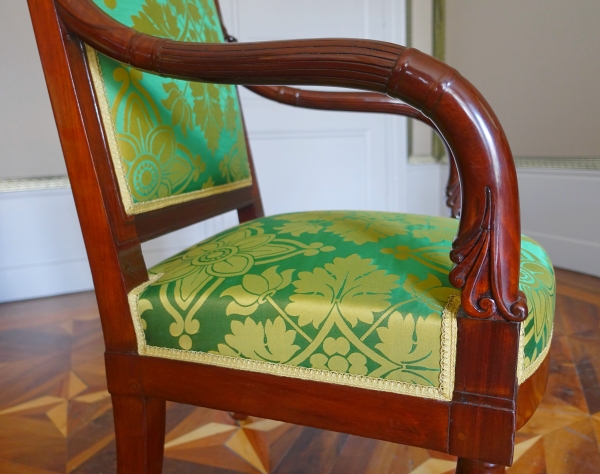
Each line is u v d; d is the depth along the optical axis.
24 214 1.75
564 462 0.81
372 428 0.42
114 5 0.51
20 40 1.66
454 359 0.39
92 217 0.47
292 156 1.98
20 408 1.03
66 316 1.59
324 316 0.42
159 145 0.55
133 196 0.50
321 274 0.46
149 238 0.53
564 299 1.53
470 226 0.37
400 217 0.66
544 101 1.82
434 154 2.34
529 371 0.43
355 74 0.37
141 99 0.53
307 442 0.90
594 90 1.66
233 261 0.51
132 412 0.51
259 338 0.44
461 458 0.41
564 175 1.79
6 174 1.71
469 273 0.37
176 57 0.42
